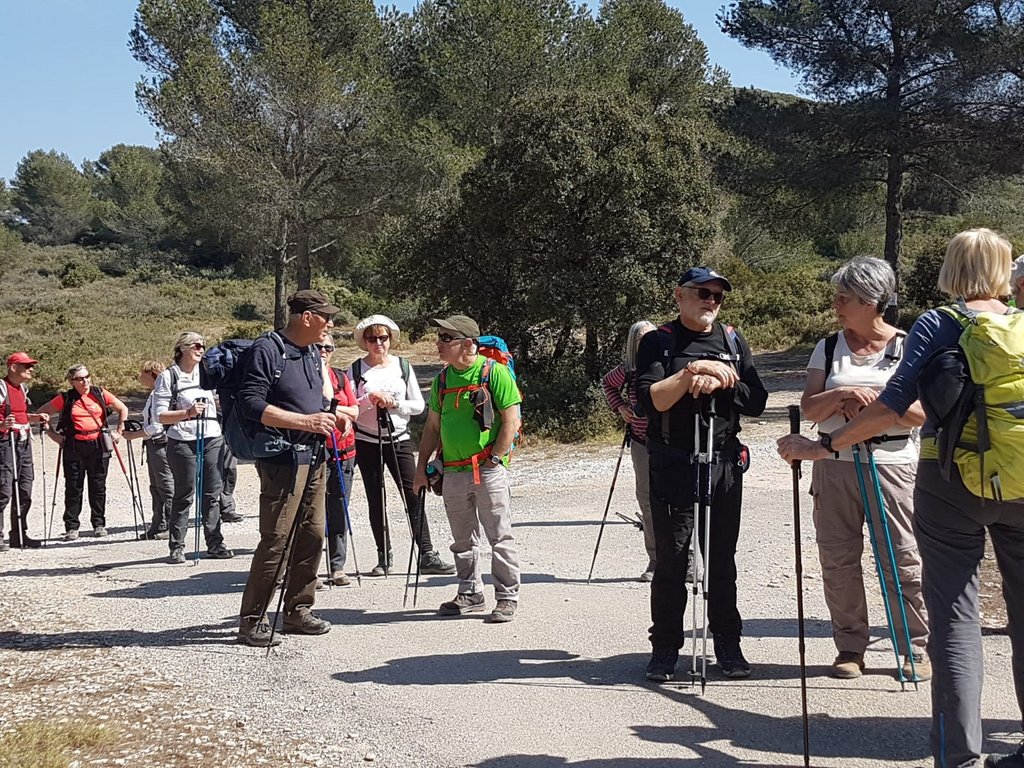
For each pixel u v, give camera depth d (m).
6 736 4.34
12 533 10.34
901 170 25.69
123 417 11.32
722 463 4.63
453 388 6.17
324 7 31.67
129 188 90.12
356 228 29.88
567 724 4.26
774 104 26.83
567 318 20.39
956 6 24.19
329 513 7.42
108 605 7.12
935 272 31.95
